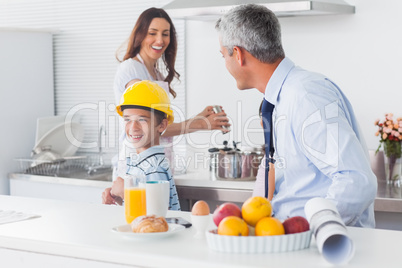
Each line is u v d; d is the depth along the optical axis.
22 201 2.39
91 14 4.48
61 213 2.12
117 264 1.58
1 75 4.15
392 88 3.52
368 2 3.54
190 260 1.48
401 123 3.23
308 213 1.62
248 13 2.09
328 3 3.37
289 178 2.06
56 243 1.68
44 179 3.91
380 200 2.92
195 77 4.11
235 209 1.63
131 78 3.33
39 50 4.45
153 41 3.39
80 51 4.55
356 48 3.59
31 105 4.38
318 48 3.69
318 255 1.51
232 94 4.00
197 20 3.98
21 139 4.30
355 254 1.54
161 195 1.92
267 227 1.54
